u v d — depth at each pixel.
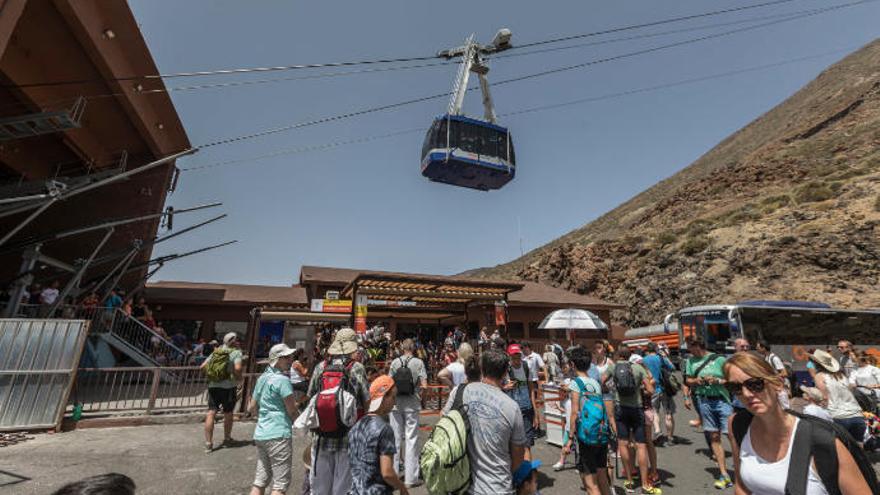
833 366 6.20
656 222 66.38
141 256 19.12
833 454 1.75
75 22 13.16
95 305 14.41
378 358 12.44
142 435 7.88
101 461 6.25
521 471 2.71
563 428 7.73
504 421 2.69
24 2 10.19
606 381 5.74
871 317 16.52
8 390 7.64
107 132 18.53
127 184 19.47
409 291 16.30
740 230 40.12
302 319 11.25
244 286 26.44
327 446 3.64
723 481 5.63
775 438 1.94
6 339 7.82
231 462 6.45
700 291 37.03
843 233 31.50
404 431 5.85
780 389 1.94
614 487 5.75
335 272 25.20
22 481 5.34
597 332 28.45
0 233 16.91
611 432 4.56
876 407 6.70
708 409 5.86
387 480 2.97
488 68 17.91
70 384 8.16
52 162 18.52
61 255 17.86
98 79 15.66
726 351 15.55
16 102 14.73
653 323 39.66
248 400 9.63
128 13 14.56
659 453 7.44
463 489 2.54
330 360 4.05
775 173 56.22
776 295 31.30
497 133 15.92
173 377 9.56
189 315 21.89
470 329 24.09
